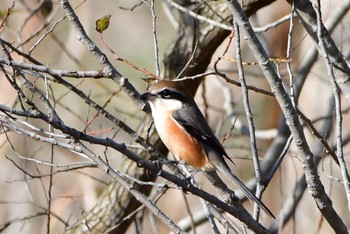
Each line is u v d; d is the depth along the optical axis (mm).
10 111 8234
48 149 16234
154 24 9766
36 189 15695
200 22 12453
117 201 12719
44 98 8430
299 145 8672
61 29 17047
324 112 16203
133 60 20281
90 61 17516
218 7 12336
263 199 17156
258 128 18641
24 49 12766
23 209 15438
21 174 15914
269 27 10523
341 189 16109
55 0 13602
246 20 8375
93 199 14953
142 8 20547
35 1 14422
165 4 13359
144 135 12523
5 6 14836
